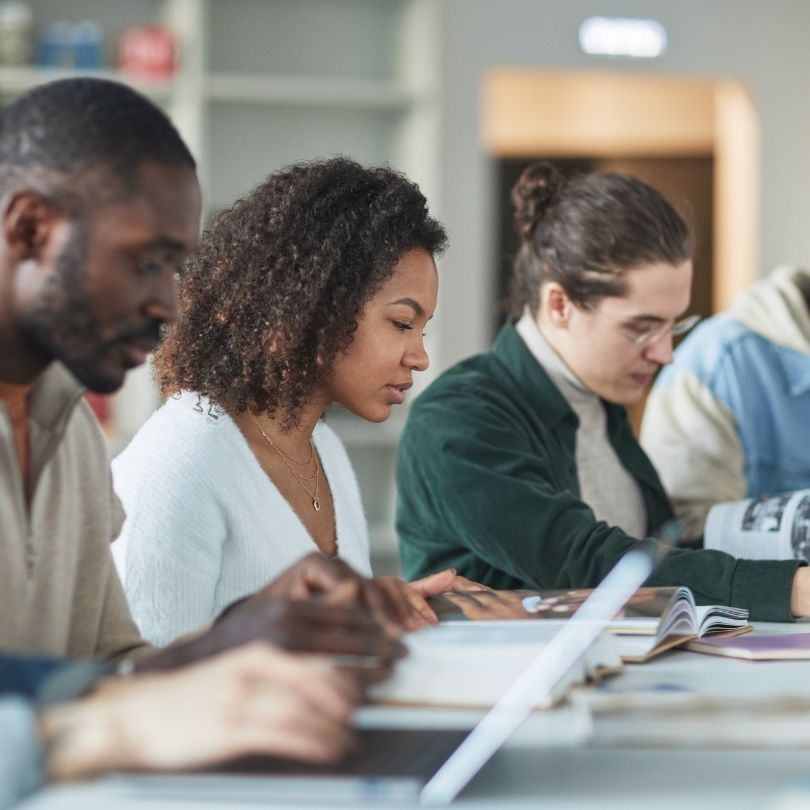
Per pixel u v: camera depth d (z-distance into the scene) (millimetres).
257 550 1693
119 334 1073
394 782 804
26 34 4566
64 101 1045
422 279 1798
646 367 2281
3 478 1137
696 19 5457
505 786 874
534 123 7098
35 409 1170
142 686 866
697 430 2709
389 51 5156
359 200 1775
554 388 2264
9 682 916
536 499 2021
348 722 856
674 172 6906
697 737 942
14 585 1154
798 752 970
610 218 2201
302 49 5098
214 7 5016
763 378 2791
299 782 804
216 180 5008
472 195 5277
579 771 916
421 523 2193
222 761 838
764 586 1823
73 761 824
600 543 1960
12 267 1048
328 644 1054
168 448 1678
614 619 1415
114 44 4793
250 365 1744
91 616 1320
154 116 1079
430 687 1097
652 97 6914
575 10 5332
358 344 1771
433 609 1446
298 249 1737
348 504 1940
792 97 5566
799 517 2074
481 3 5273
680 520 2584
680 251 2223
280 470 1784
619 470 2395
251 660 866
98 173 1034
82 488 1295
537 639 1196
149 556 1613
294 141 5062
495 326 5336
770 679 1274
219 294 1761
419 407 2203
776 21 5520
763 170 5578
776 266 5625
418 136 4988
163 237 1063
